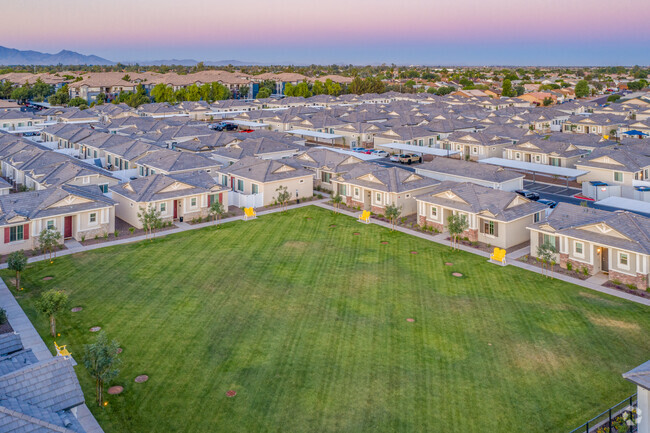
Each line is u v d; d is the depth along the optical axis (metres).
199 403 23.25
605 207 56.84
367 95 173.12
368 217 54.00
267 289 36.12
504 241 45.09
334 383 24.78
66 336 29.30
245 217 55.28
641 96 152.00
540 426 21.66
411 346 28.36
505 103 156.75
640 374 18.91
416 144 99.00
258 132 95.81
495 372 25.78
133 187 53.25
